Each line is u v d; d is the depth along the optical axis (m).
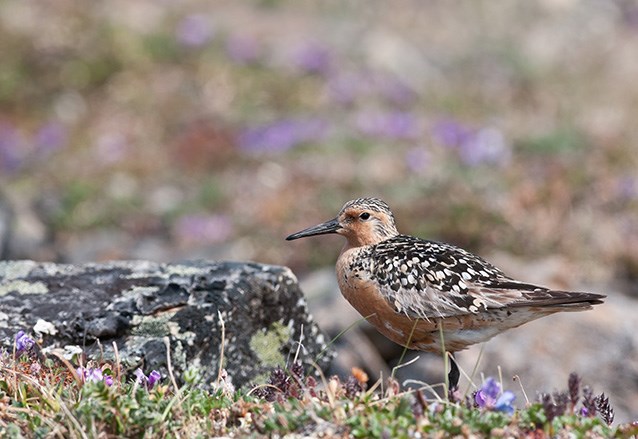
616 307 13.23
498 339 12.33
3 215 16.48
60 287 9.45
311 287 13.95
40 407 7.06
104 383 6.97
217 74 22.12
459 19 27.17
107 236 17.78
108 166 19.50
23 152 19.92
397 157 18.69
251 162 19.28
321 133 19.73
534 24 27.38
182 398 7.27
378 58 23.80
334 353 10.11
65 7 23.28
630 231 15.99
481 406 7.11
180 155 19.69
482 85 23.52
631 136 19.53
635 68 24.83
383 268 9.31
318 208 17.22
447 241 15.95
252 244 16.72
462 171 17.86
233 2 26.28
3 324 8.80
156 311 9.07
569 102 22.17
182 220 17.66
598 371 12.14
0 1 23.11
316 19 26.03
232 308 9.30
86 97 21.64
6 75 21.58
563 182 17.11
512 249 15.73
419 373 12.10
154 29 23.56
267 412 7.09
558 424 6.73
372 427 6.48
